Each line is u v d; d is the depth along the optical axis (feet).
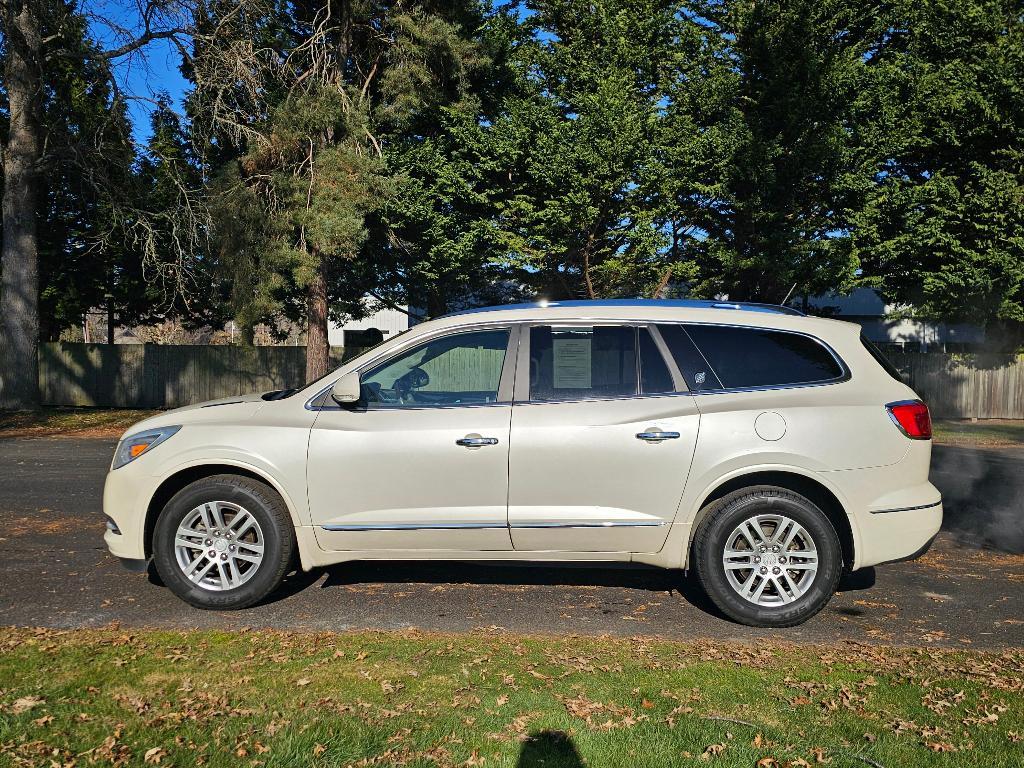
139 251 80.23
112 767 9.91
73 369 81.15
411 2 62.80
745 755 10.49
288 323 101.45
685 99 64.28
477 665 13.79
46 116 67.77
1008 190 62.49
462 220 65.31
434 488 16.87
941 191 63.46
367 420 17.12
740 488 16.85
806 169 59.93
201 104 61.00
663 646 15.08
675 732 11.15
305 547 17.13
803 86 60.80
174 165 71.15
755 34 62.49
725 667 13.91
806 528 16.43
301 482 16.99
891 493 16.62
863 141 61.41
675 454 16.56
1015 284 63.05
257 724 11.18
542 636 15.60
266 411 17.52
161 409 79.10
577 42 64.28
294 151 58.54
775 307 18.33
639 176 57.57
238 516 17.10
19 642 14.62
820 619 17.10
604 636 15.67
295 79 62.34
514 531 16.79
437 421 16.99
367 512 16.98
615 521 16.66
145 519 17.35
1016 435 59.26
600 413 16.81
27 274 64.23
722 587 16.53
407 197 61.93
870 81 61.46
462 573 20.21
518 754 10.44
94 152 64.44
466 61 61.00
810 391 16.93
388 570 20.39
